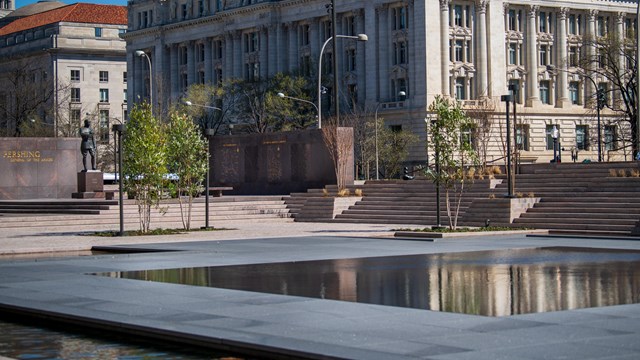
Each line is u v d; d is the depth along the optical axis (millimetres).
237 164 68125
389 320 17141
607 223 43000
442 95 111438
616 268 26188
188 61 143750
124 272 25750
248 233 43719
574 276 24219
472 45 115125
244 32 133875
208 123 121625
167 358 14977
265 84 119438
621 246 34188
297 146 63781
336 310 18438
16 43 174750
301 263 28328
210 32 139250
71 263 28500
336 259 29609
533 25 119812
